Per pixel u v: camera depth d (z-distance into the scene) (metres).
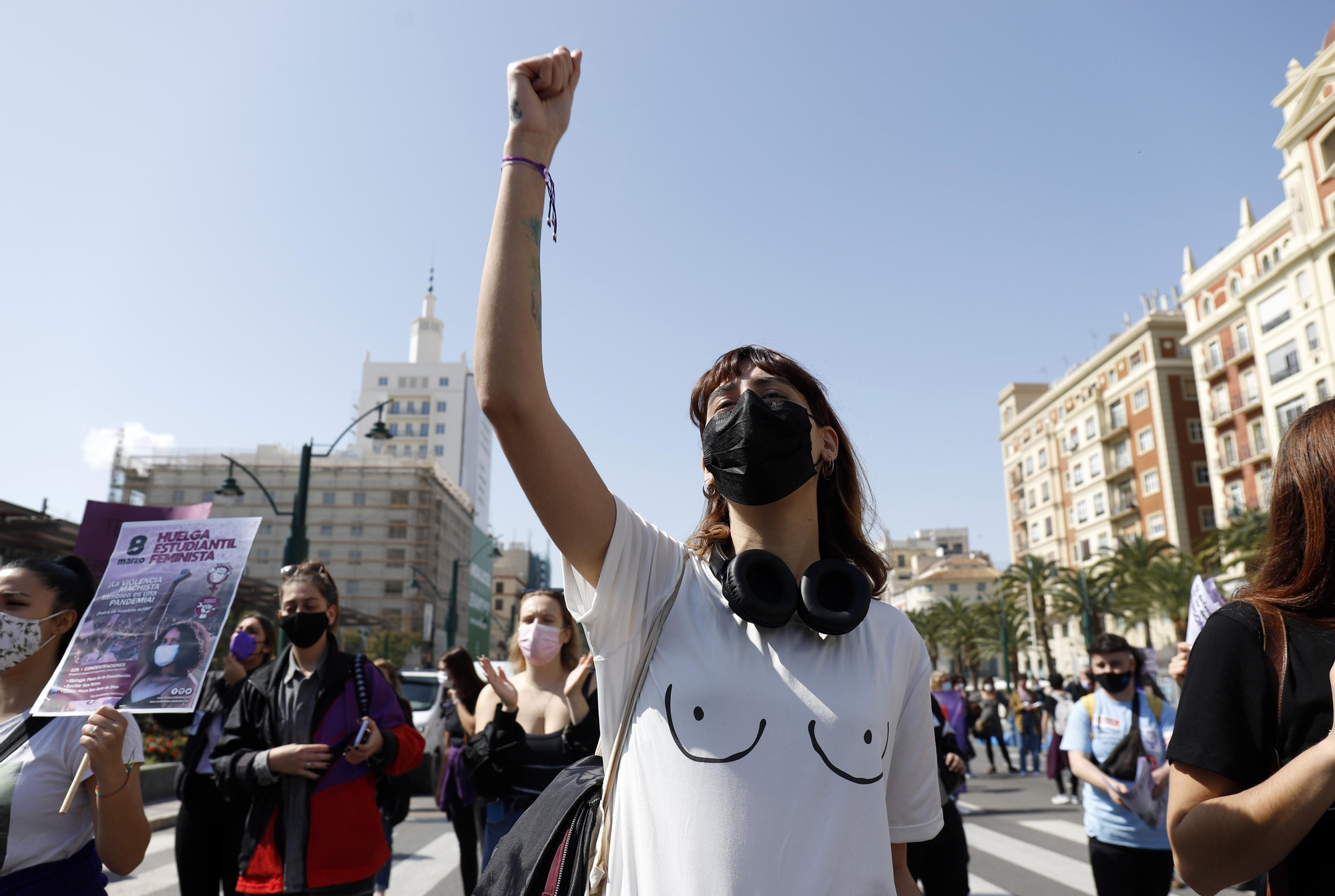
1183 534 52.84
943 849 4.58
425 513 75.44
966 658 81.56
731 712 1.49
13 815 2.53
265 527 71.56
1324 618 1.56
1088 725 4.61
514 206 1.59
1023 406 77.12
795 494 1.74
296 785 3.72
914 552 136.00
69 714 2.65
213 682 4.86
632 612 1.64
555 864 1.66
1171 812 1.58
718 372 2.02
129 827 2.61
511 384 1.48
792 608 1.55
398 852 8.86
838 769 1.47
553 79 1.69
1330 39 36.16
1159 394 54.91
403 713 4.07
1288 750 1.51
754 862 1.38
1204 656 1.62
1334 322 36.31
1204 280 46.47
